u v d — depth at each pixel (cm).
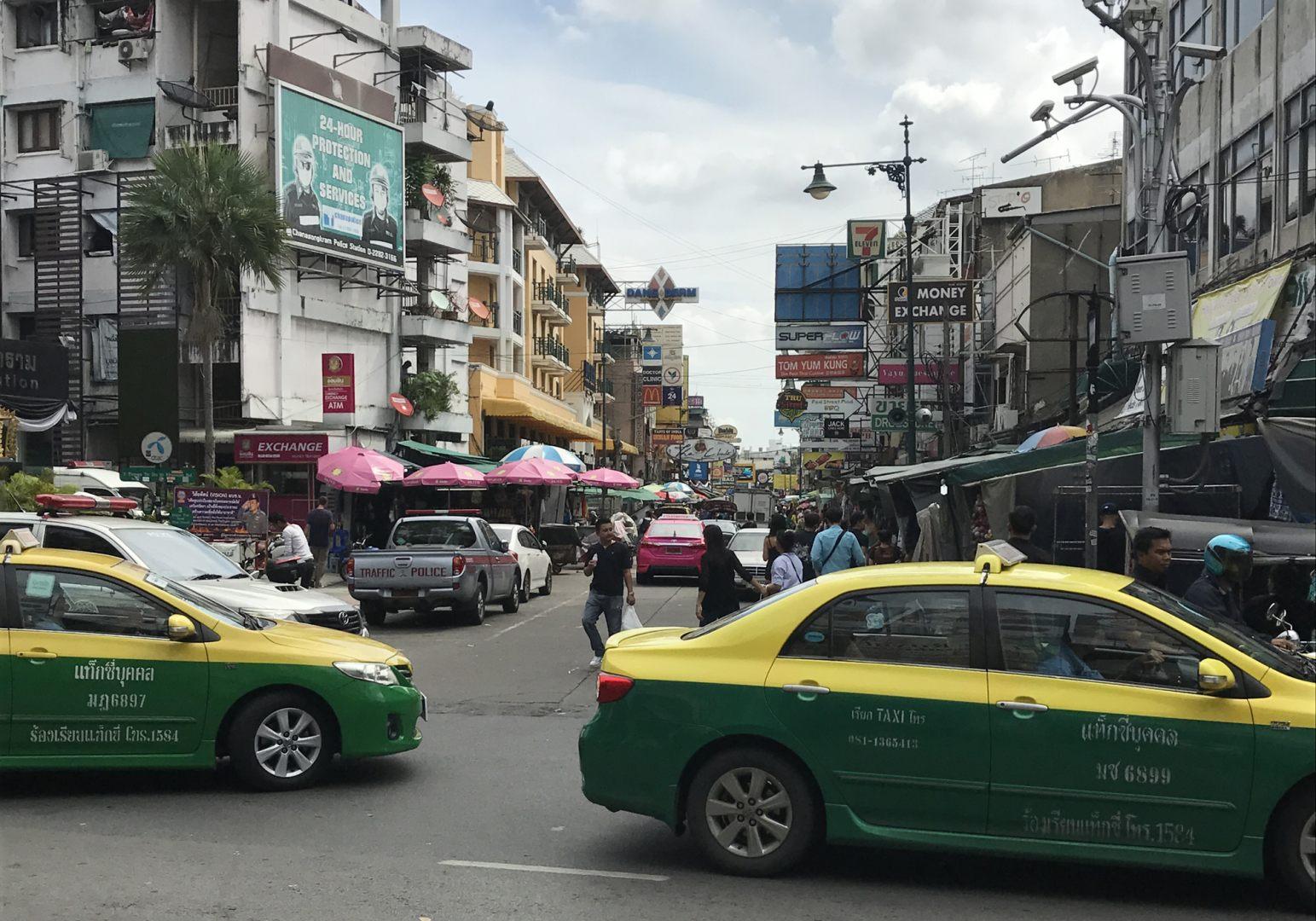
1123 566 1267
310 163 3550
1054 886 608
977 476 1612
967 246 4553
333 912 555
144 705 774
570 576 3272
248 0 3444
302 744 802
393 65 4091
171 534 1241
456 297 4619
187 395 3425
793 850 609
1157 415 1220
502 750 943
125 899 570
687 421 11450
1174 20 2452
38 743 764
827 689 605
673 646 644
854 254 4131
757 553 2534
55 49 3569
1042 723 580
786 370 4144
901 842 593
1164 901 586
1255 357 1461
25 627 775
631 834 699
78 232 3428
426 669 1422
